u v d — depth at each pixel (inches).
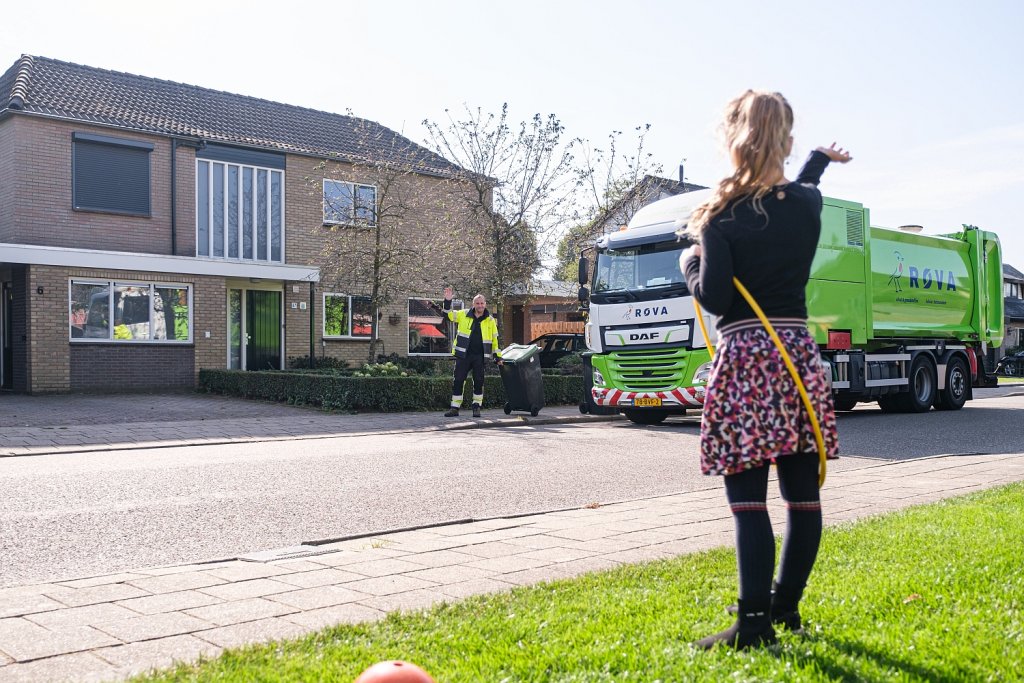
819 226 129.8
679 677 116.3
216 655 133.0
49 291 735.1
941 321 698.2
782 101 126.4
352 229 872.9
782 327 126.1
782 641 127.0
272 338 914.7
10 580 198.5
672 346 530.3
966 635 129.8
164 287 800.9
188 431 502.3
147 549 230.4
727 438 125.3
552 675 118.9
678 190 1119.0
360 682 91.7
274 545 236.4
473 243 829.8
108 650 137.3
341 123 1058.7
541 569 190.9
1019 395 994.1
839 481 322.0
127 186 829.2
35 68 863.1
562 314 1160.2
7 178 776.3
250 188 912.9
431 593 171.8
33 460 393.4
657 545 214.4
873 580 161.9
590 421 626.2
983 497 267.0
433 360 990.4
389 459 402.0
